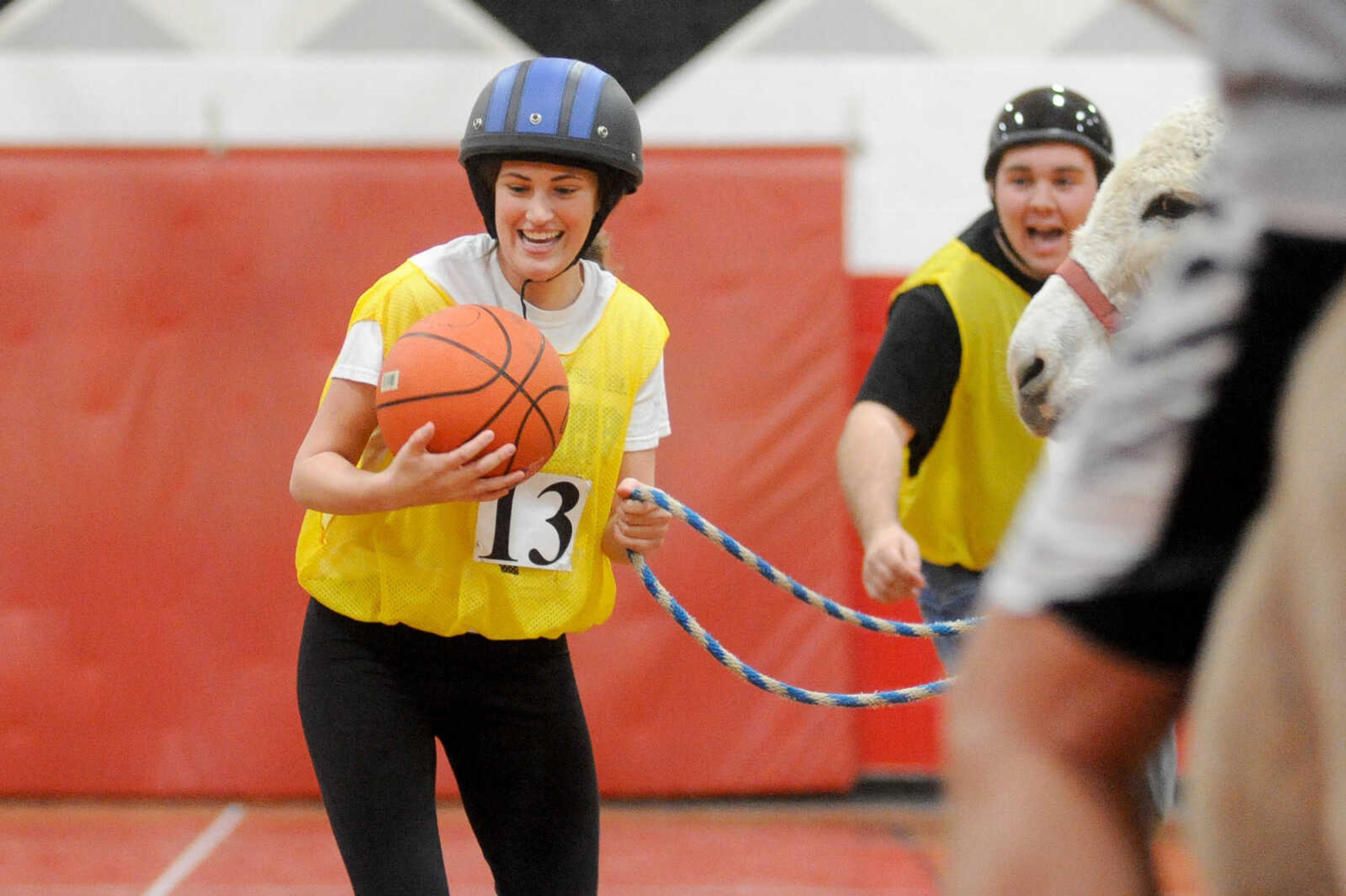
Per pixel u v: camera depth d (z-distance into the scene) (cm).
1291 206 224
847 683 1912
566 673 840
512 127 771
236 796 1905
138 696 1898
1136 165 812
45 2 1997
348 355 791
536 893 820
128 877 1570
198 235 1916
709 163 1944
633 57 2014
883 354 1008
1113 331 819
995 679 261
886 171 2011
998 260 1012
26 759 1891
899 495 1062
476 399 727
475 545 796
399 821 768
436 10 2005
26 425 1900
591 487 827
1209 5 236
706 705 1905
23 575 1895
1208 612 243
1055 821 248
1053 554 252
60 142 1988
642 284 1928
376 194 1927
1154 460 240
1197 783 243
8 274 1905
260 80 1995
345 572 795
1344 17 220
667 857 1677
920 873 1608
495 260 826
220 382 1914
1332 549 209
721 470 1912
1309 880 231
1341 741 213
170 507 1905
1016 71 2009
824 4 2017
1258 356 228
